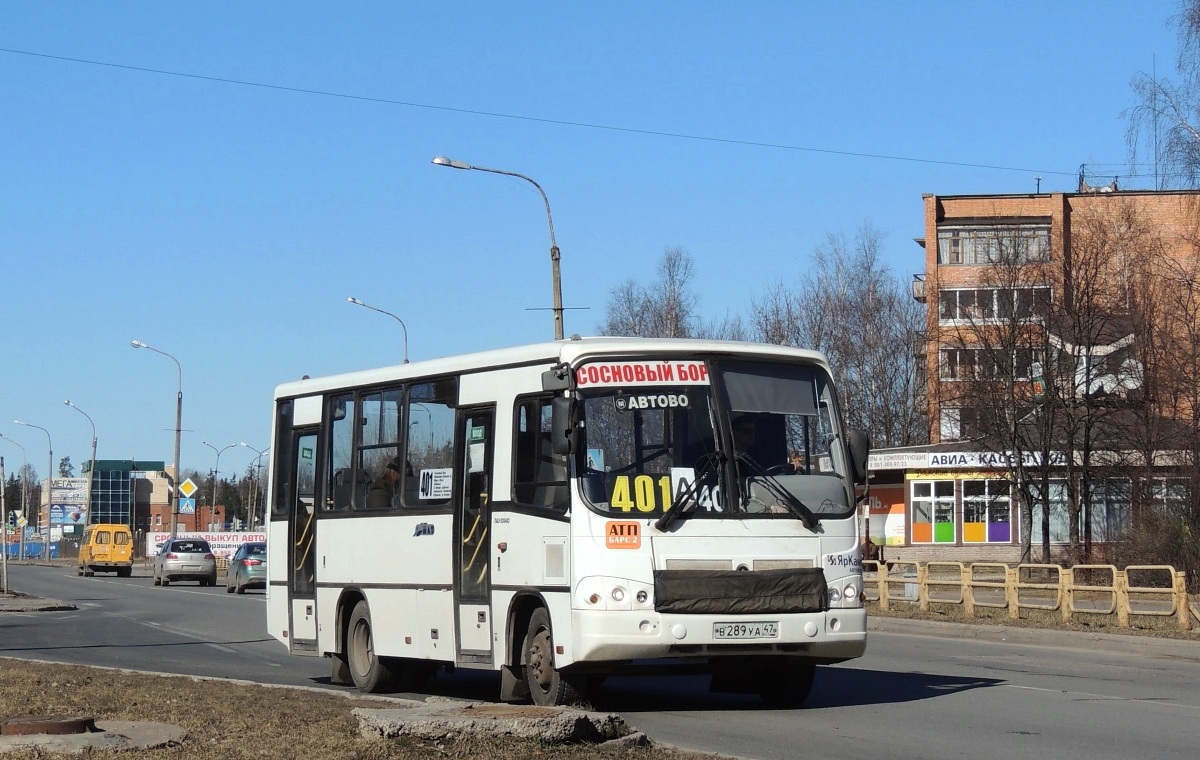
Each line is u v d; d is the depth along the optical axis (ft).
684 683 53.52
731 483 41.11
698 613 39.75
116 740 32.53
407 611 48.24
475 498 45.14
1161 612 75.20
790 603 40.57
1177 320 124.57
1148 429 123.65
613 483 40.29
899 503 190.49
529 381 43.11
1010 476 158.51
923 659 64.39
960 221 227.61
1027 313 150.30
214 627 94.02
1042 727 39.22
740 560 40.55
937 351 178.50
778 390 42.65
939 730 38.60
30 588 164.86
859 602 41.96
